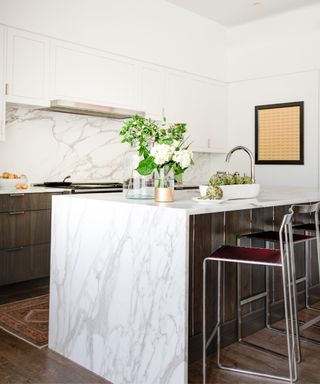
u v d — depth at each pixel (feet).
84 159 15.56
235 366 7.54
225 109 19.65
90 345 7.66
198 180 20.20
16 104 12.78
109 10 14.60
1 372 7.30
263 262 6.75
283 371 7.39
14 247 11.80
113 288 7.34
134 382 6.96
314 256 11.34
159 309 6.65
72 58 13.67
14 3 12.17
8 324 9.50
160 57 16.40
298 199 8.95
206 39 18.33
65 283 8.22
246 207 7.50
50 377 7.21
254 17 17.62
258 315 9.25
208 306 7.93
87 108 13.75
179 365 6.37
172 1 16.30
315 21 16.49
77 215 8.04
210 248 7.94
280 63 17.97
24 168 13.93
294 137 17.72
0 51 11.96
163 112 16.70
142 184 7.93
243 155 19.39
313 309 10.81
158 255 6.68
